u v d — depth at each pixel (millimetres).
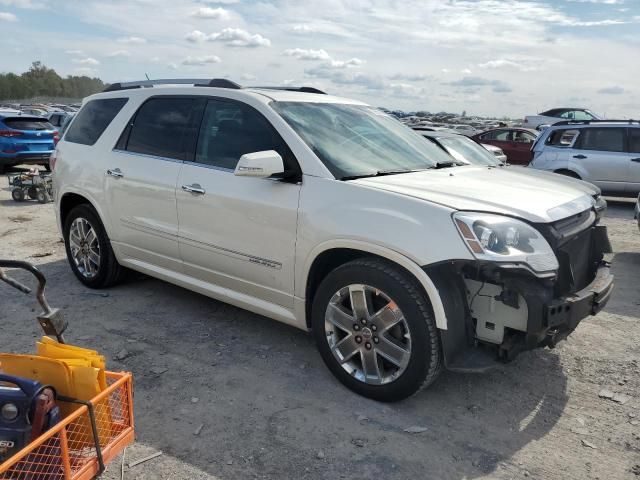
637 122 11672
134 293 5168
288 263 3602
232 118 4051
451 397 3436
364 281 3207
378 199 3225
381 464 2781
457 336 3041
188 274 4395
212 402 3324
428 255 2961
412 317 3039
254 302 3949
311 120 3928
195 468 2732
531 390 3547
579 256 3514
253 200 3715
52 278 5625
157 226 4430
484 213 3016
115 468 2727
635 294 5598
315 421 3135
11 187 12125
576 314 3049
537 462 2836
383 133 4277
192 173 4137
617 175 11664
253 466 2752
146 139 4625
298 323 3721
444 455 2867
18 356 2359
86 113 5344
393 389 3207
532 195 3410
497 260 2852
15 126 14422
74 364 2305
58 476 2139
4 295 5090
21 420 2154
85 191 5027
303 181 3533
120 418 2482
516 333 3131
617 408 3355
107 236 5008
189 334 4293
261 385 3525
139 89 4840
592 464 2830
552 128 12570
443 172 3879
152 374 3658
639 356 4059
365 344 3299
